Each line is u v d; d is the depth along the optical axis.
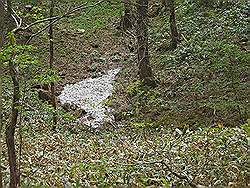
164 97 21.16
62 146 15.87
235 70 16.89
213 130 14.19
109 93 26.30
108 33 36.28
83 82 29.41
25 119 18.69
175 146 13.20
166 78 23.72
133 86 23.33
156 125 17.73
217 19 28.66
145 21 22.98
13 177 7.96
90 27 37.38
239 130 13.28
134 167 10.30
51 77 10.48
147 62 23.52
